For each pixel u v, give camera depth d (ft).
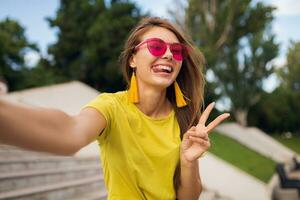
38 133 3.45
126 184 6.13
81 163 32.04
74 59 104.32
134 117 6.15
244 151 67.92
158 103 6.64
